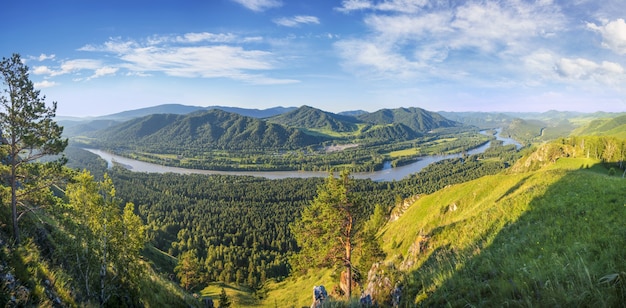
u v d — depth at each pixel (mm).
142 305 27359
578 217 14766
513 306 8359
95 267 22109
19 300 13430
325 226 28188
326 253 28406
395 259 40906
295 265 31094
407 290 14188
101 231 23234
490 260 13008
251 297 77438
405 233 78375
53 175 22172
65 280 18406
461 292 10797
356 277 28750
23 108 19359
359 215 29656
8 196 21328
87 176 23406
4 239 17109
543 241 13078
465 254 17359
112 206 24406
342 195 28625
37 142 20188
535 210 20375
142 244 26078
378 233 101875
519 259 11977
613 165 95938
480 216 29094
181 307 36438
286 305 62844
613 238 10258
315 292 21875
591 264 8844
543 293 8062
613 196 16531
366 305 15016
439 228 32719
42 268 16812
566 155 132625
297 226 31609
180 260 79312
